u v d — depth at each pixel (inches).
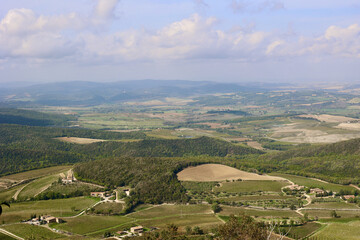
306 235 6555.1
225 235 4771.2
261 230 4793.3
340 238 6392.7
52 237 6496.1
